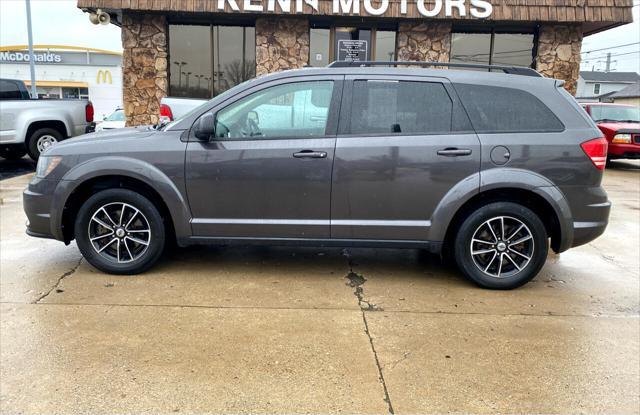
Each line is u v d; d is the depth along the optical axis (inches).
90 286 165.0
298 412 103.0
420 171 161.6
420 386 112.7
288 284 170.7
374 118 164.6
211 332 134.9
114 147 167.5
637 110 567.5
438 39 403.9
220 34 411.8
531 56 422.3
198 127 161.3
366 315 147.7
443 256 194.7
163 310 147.8
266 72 405.7
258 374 115.8
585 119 164.9
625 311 154.3
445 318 146.9
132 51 402.0
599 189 164.9
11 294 157.5
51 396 106.2
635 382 116.0
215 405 104.6
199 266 186.7
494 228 167.0
